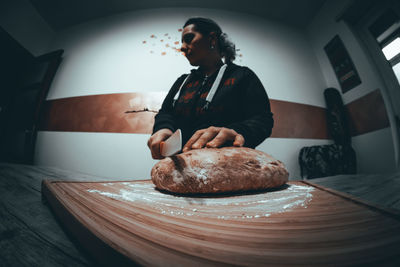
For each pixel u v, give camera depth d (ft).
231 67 2.98
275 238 0.67
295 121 7.00
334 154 6.01
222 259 0.50
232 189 1.54
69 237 0.96
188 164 1.60
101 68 7.34
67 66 8.00
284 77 7.41
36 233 1.00
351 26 6.84
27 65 8.79
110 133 6.43
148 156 6.07
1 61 8.69
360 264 0.46
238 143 1.90
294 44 8.21
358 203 1.22
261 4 7.76
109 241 0.60
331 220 0.89
